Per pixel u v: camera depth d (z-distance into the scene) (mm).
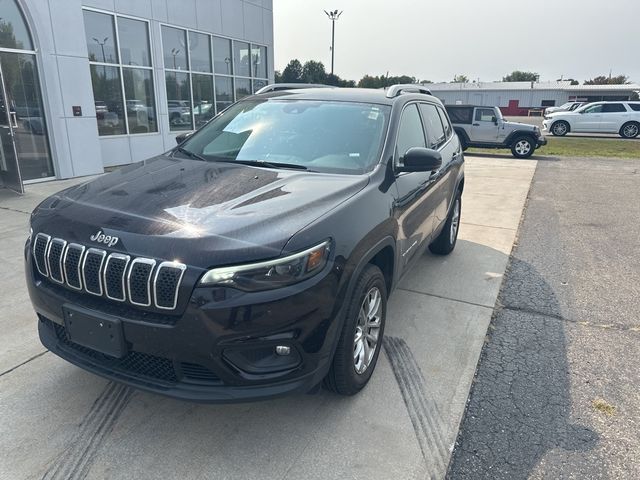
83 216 2549
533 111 65000
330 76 38594
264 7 16297
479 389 3072
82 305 2383
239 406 2844
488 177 12000
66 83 9391
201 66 13938
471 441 2602
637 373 3289
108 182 3047
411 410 2836
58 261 2451
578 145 21422
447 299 4414
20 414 2725
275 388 2307
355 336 2711
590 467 2438
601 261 5566
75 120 9648
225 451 2488
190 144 3912
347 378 2723
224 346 2188
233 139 3734
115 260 2273
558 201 9016
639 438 2648
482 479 2348
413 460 2455
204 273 2170
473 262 5445
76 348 2602
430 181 4082
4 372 3115
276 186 2869
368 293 2822
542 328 3918
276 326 2229
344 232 2553
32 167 9180
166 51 12648
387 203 3088
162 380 2344
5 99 7691
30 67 8898
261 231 2328
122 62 11500
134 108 12023
